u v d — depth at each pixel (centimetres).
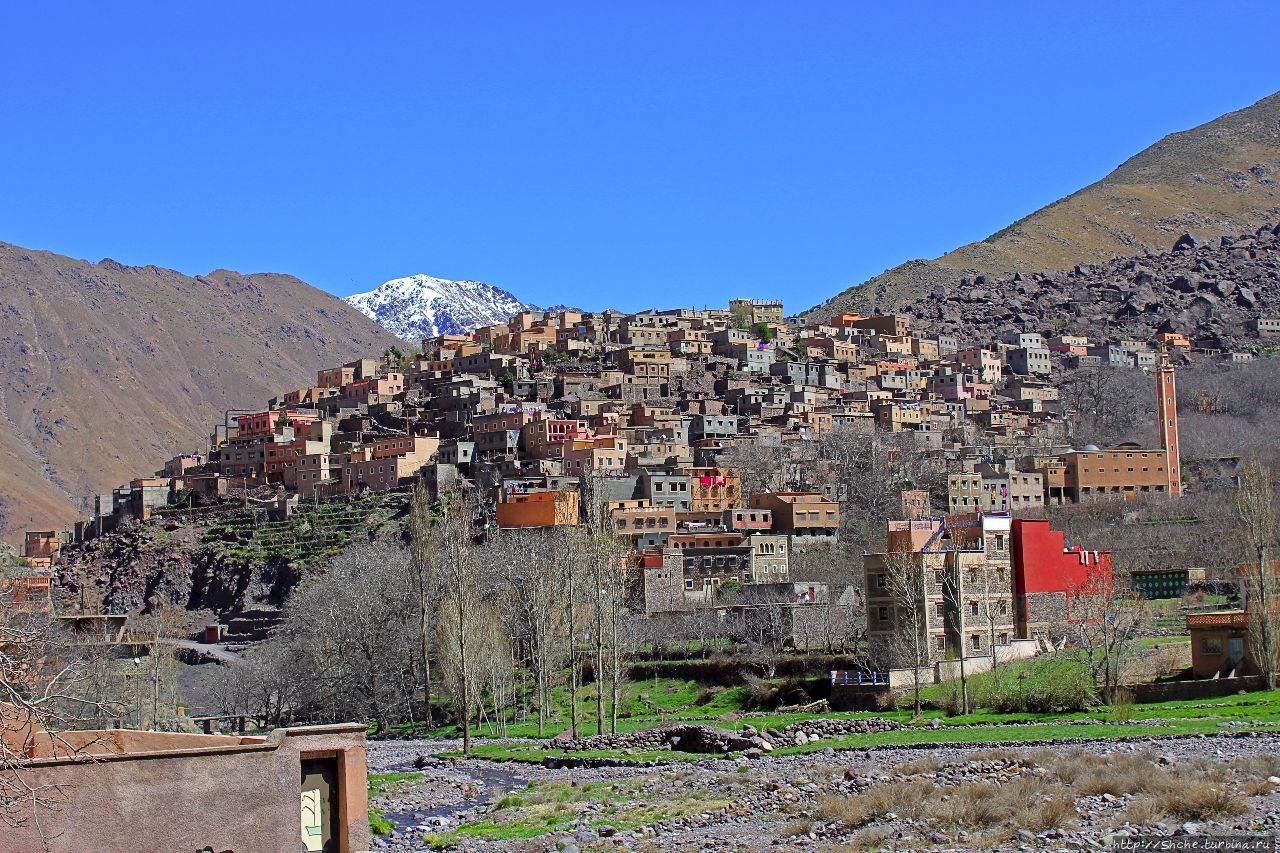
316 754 5734
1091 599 17012
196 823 5409
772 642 19412
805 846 8256
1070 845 7394
